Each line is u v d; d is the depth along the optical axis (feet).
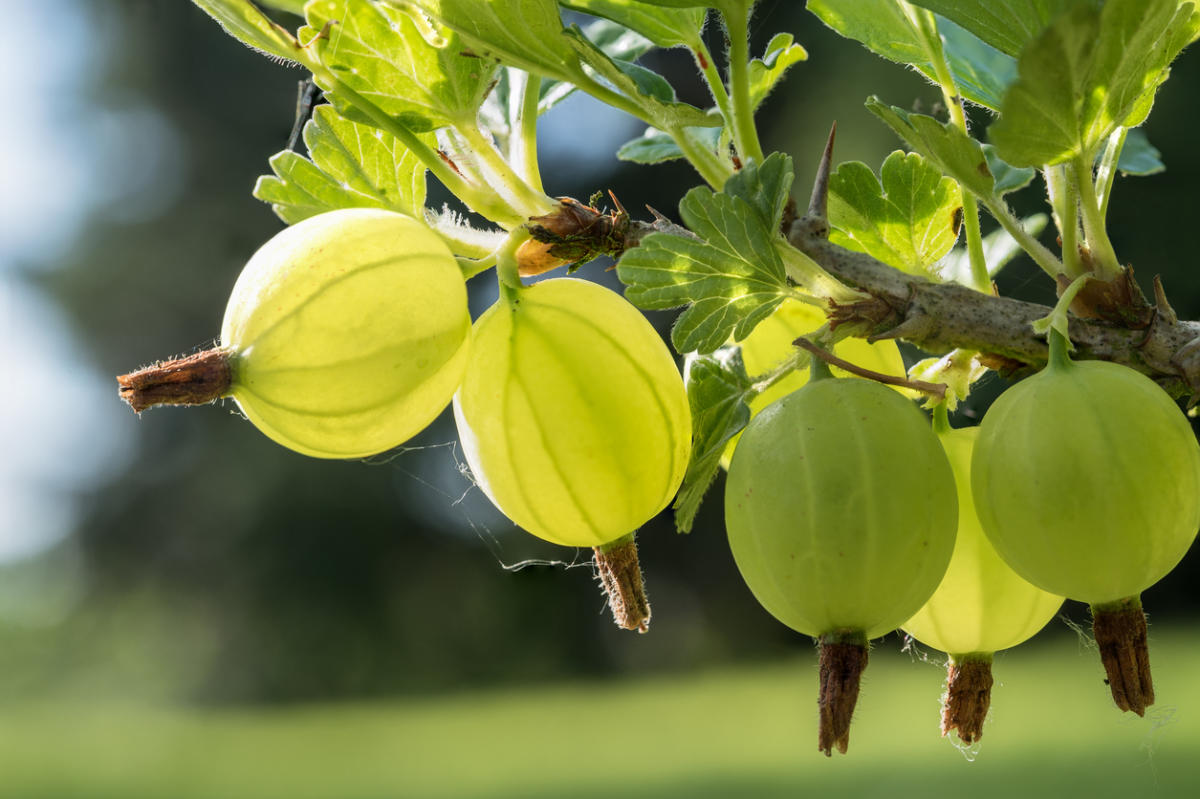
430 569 10.02
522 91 1.09
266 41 1.04
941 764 4.58
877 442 1.00
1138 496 0.98
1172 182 5.72
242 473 9.93
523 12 1.02
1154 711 1.05
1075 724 4.99
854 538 0.99
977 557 1.04
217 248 10.31
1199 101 5.58
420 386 1.01
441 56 1.04
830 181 1.11
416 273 1.01
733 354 1.10
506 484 1.04
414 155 1.07
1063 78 0.99
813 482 1.00
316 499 9.73
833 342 1.03
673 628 10.27
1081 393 0.99
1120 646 1.00
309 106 1.10
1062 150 1.01
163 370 1.00
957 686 1.06
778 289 1.04
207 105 10.11
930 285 1.03
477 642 10.11
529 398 1.03
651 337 1.04
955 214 1.11
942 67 1.08
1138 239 5.86
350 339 1.00
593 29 1.18
